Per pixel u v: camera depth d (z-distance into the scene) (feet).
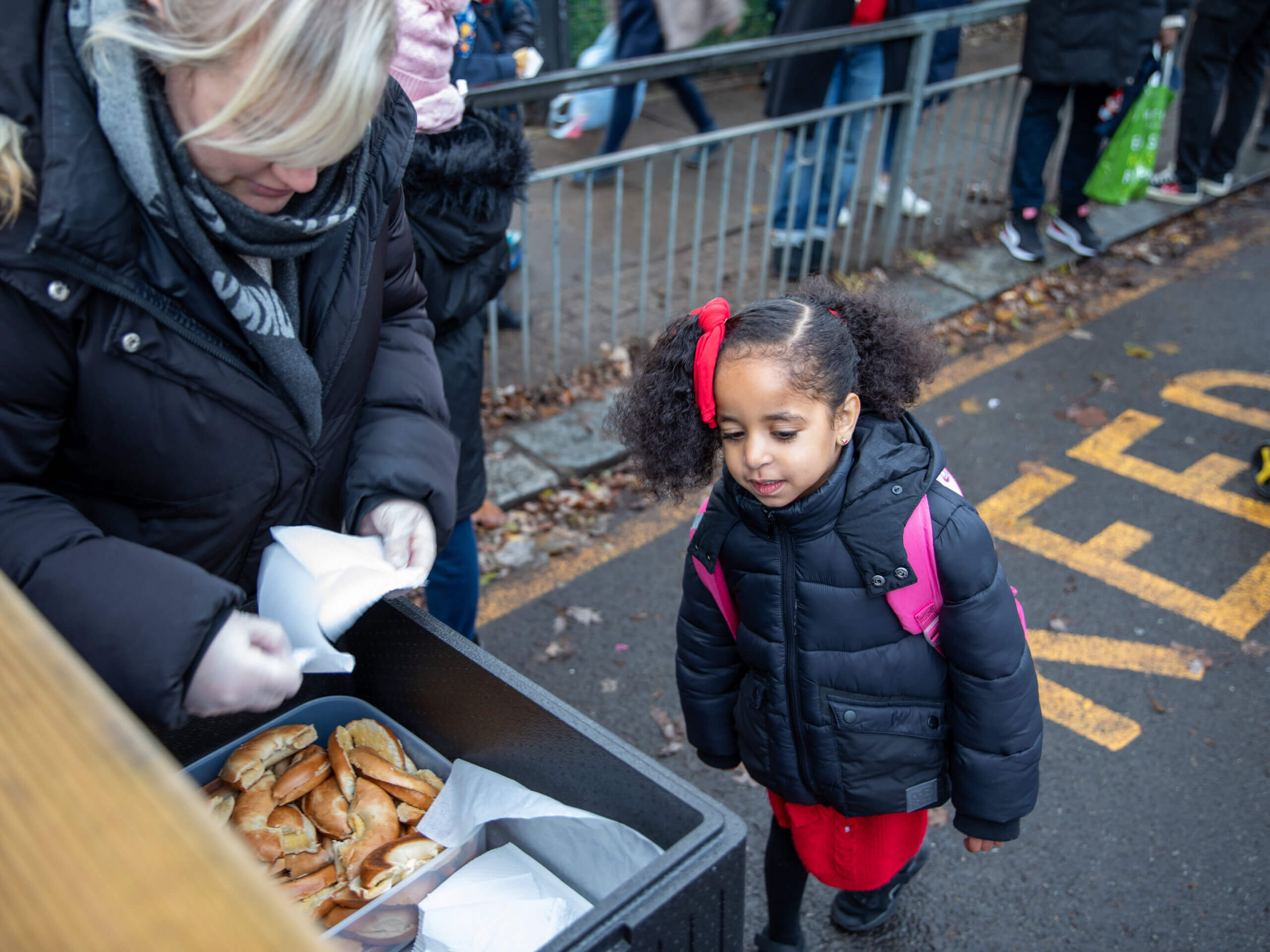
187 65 3.01
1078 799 8.33
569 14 22.66
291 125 3.08
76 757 1.45
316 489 4.46
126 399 3.57
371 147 4.14
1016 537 11.62
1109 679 9.62
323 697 4.66
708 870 3.12
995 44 30.76
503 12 13.24
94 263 3.26
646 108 24.98
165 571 3.22
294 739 4.31
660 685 9.62
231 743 4.41
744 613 5.41
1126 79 15.64
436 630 4.09
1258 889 7.58
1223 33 19.04
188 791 1.41
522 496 11.98
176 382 3.66
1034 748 5.26
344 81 3.03
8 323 3.25
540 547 11.47
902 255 17.94
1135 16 15.25
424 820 4.03
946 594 4.93
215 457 3.89
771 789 5.81
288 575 3.70
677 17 17.92
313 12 2.93
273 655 3.32
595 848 3.67
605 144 20.06
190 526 4.03
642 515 12.11
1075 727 9.05
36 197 3.18
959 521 4.87
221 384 3.76
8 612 1.73
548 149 22.03
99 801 1.41
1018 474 12.79
